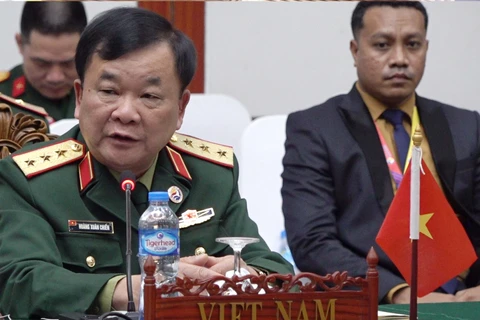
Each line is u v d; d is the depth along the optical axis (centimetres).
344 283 326
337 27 994
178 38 448
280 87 995
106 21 438
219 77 991
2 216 444
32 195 448
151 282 305
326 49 995
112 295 410
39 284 414
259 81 994
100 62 437
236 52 990
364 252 614
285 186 643
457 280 628
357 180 627
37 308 412
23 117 516
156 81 438
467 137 648
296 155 642
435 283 381
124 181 405
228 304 313
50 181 452
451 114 658
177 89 449
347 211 628
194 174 482
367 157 629
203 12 982
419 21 645
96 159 458
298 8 991
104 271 448
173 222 380
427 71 991
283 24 992
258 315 317
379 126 642
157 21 442
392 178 627
